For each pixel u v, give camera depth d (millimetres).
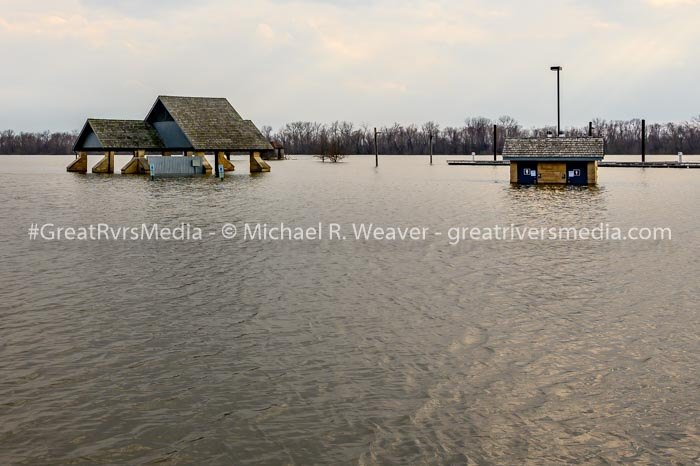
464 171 85625
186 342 12547
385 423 9266
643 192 46281
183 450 8602
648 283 17203
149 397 10109
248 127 78812
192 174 73688
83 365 11375
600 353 11812
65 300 15641
